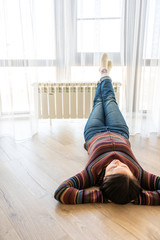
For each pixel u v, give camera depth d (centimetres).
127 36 187
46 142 175
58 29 204
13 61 170
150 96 184
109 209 90
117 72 208
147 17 171
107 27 197
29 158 144
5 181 114
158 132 194
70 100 205
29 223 83
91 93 203
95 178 98
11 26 163
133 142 177
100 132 125
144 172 99
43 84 197
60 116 209
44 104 204
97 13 190
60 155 149
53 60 208
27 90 178
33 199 98
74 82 199
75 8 199
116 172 86
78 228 80
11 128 195
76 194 92
